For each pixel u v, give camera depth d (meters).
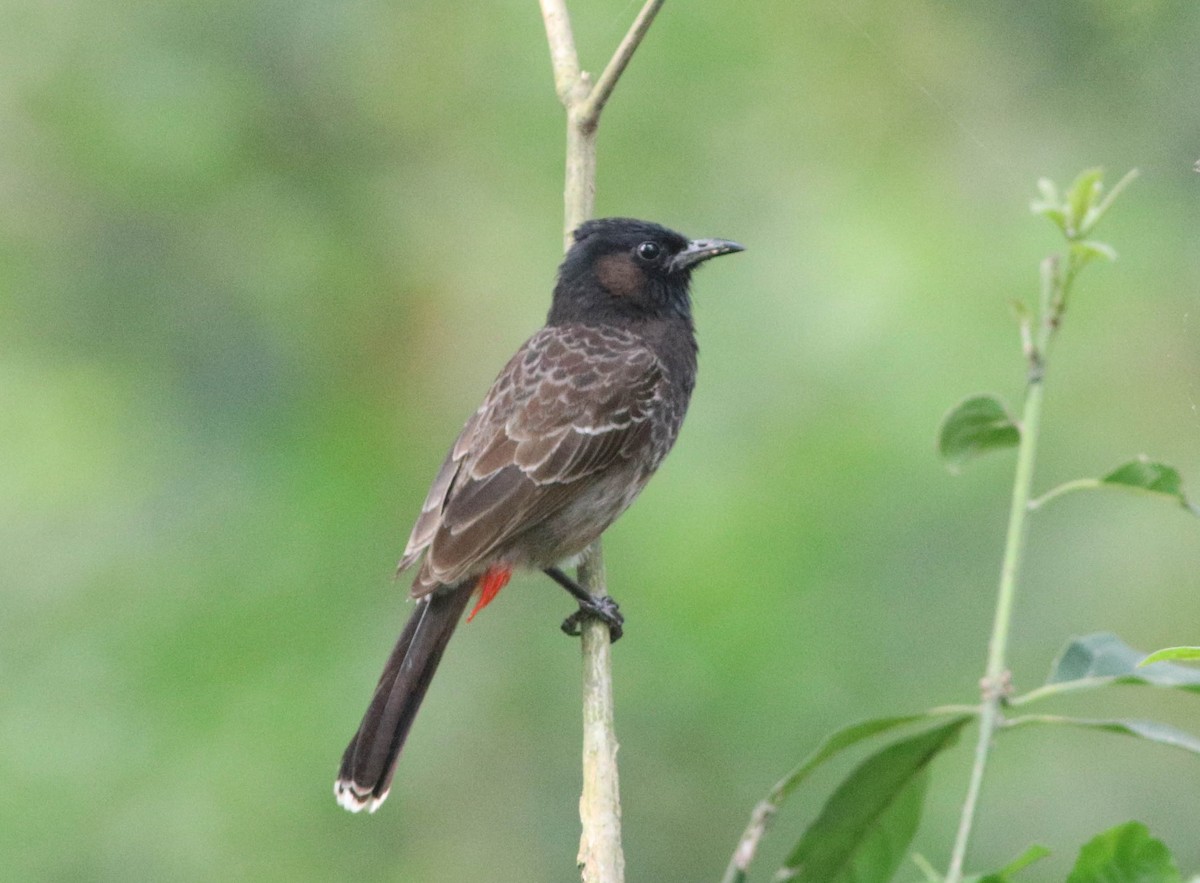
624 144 14.10
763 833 6.39
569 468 9.41
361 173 14.49
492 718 12.08
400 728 8.49
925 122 13.96
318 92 14.38
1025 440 6.18
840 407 11.99
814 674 11.27
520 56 14.46
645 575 11.65
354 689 11.60
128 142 13.79
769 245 13.39
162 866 11.34
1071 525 11.70
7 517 12.70
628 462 9.73
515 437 9.43
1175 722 11.61
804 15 14.20
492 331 14.04
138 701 11.66
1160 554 11.56
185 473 12.90
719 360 12.51
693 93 14.09
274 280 13.98
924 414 11.74
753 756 11.39
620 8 14.16
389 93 14.55
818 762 6.43
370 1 14.34
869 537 11.49
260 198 14.14
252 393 13.45
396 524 12.57
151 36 14.01
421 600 8.93
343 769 8.41
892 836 6.57
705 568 11.48
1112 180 12.93
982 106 13.83
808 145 14.04
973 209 13.22
